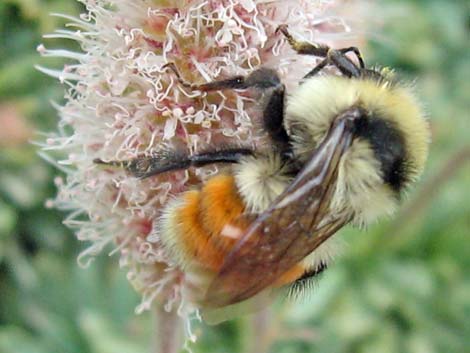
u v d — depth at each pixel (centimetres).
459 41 14
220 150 6
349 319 11
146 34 6
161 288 6
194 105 6
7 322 11
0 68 12
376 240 11
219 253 5
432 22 14
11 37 12
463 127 12
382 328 11
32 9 11
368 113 5
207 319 6
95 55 6
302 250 5
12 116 11
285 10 6
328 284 10
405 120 5
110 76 6
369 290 11
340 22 6
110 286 11
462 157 9
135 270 6
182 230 5
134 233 6
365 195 5
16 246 11
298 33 6
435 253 12
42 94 12
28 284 11
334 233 5
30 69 12
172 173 6
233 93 6
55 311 11
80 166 6
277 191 5
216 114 6
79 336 10
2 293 11
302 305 9
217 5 6
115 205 6
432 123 12
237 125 6
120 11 6
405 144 5
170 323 6
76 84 6
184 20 6
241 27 6
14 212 11
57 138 6
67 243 12
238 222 5
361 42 7
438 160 11
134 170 6
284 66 6
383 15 9
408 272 11
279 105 6
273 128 6
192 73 6
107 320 10
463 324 11
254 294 5
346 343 10
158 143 6
